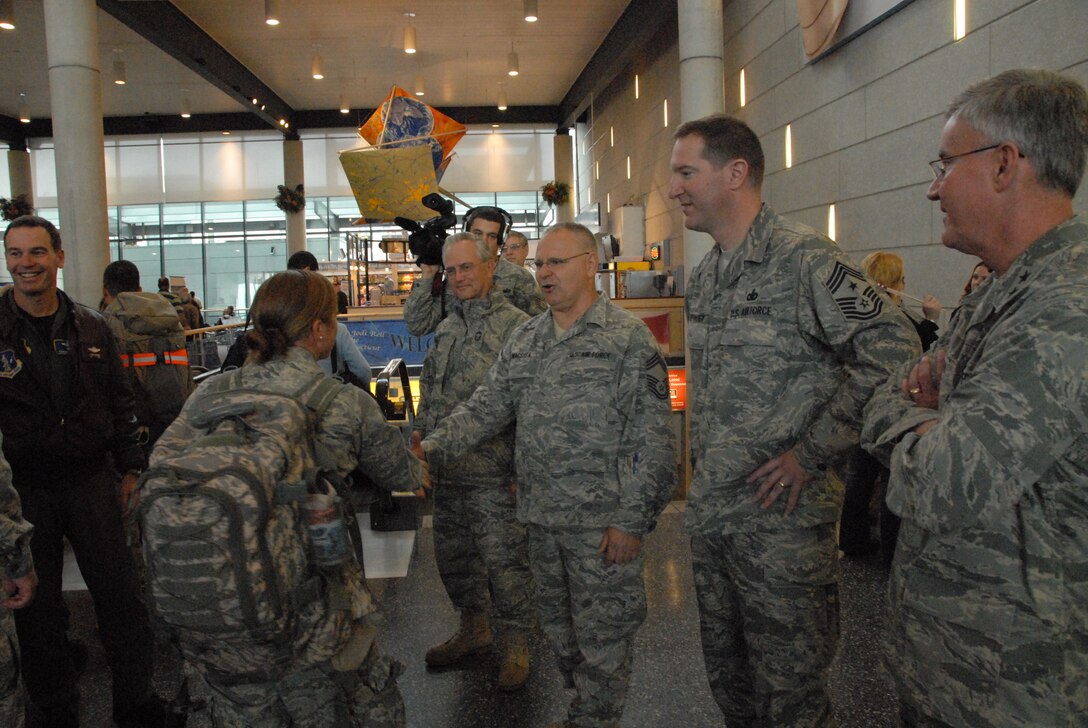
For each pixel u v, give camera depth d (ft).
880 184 19.22
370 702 5.43
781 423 5.40
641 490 6.47
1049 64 13.37
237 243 70.23
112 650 8.07
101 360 8.18
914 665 3.68
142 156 67.77
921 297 17.58
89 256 26.16
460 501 8.96
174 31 39.86
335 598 5.00
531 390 6.98
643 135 45.16
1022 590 3.26
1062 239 3.33
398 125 14.02
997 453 3.07
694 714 8.00
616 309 6.95
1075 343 3.02
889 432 3.80
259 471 4.60
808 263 5.32
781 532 5.44
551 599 7.03
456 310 9.55
